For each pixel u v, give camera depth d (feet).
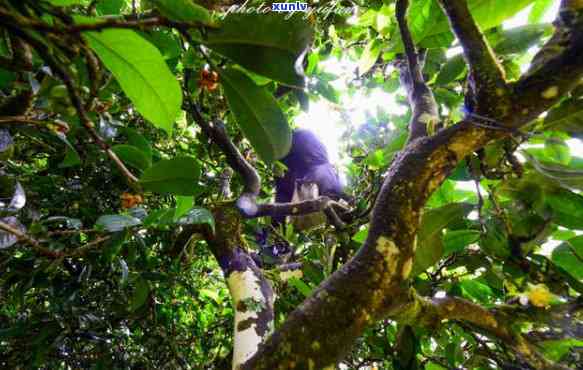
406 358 4.27
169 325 7.38
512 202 3.80
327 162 6.99
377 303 2.56
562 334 3.51
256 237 6.56
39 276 4.88
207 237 4.79
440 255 3.74
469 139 2.82
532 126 3.56
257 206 4.48
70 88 1.63
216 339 8.38
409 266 2.67
